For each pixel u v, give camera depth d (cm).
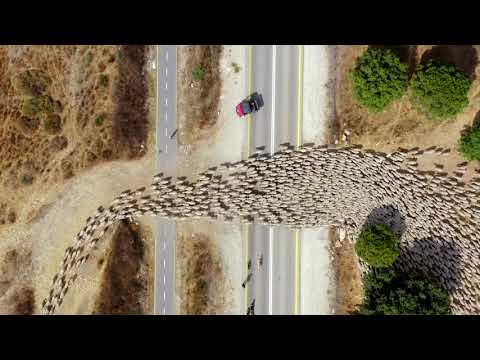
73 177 5125
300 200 5034
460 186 4769
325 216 5050
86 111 5056
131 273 5147
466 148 4556
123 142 5034
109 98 5022
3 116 5131
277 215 5081
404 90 4400
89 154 5091
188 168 5094
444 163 4800
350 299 5072
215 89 5019
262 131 5012
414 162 4834
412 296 4375
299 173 4997
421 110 4638
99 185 5128
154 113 5078
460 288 4772
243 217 5119
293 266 5128
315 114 4953
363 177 4922
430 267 4816
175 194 5091
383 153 4881
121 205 5125
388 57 4331
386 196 4897
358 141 4897
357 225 5006
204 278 5153
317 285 5128
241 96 5012
